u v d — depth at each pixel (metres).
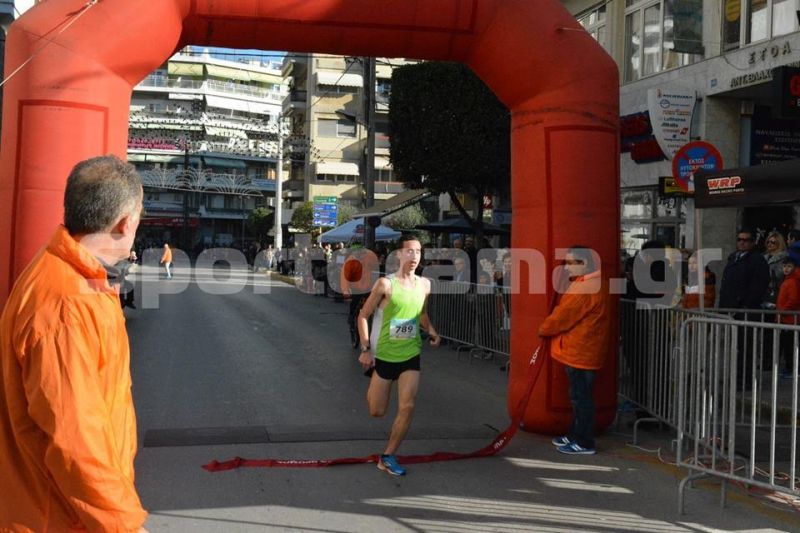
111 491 2.03
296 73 56.69
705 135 13.60
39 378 2.03
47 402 2.01
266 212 57.56
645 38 15.59
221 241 69.69
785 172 5.83
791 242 10.56
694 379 5.38
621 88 16.16
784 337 7.67
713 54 13.40
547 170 6.67
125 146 6.23
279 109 70.25
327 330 15.55
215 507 4.95
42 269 2.17
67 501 2.05
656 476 5.79
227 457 6.05
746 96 13.46
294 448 6.36
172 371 10.20
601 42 17.19
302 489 5.34
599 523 4.78
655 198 15.29
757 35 12.56
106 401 2.18
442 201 29.27
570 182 6.62
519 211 6.94
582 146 6.62
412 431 7.03
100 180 2.25
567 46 6.68
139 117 40.78
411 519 4.79
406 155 16.47
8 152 5.82
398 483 5.51
